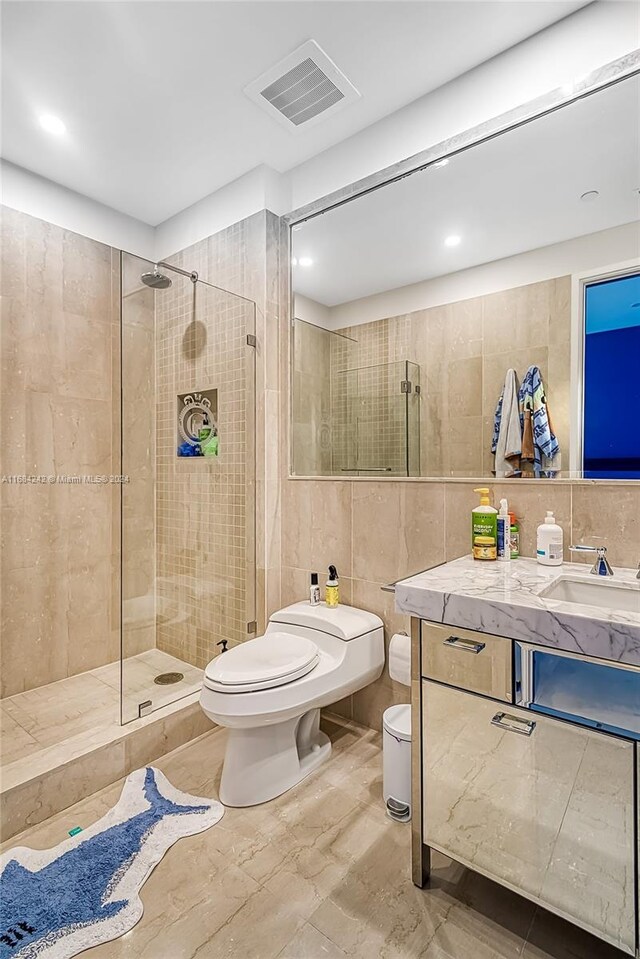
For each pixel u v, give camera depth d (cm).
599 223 152
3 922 123
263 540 229
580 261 155
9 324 226
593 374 153
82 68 171
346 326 212
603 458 151
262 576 229
